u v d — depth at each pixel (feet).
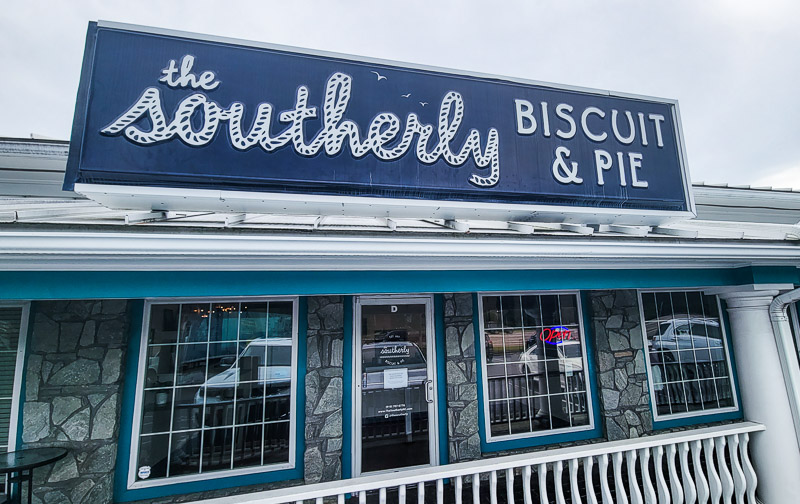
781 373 12.72
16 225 6.85
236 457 13.61
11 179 14.85
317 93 10.21
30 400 11.87
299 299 14.96
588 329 17.76
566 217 12.16
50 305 12.46
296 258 8.58
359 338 15.37
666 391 18.22
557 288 11.06
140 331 13.34
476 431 15.40
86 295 7.86
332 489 8.82
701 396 18.69
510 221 11.96
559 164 12.03
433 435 15.44
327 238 8.22
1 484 11.92
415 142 10.79
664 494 11.16
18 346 12.24
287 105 9.92
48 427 11.89
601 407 16.99
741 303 13.12
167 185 8.79
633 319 18.03
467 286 10.30
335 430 14.16
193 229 7.62
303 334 14.73
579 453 10.54
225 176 9.13
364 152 10.27
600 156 12.56
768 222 22.41
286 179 9.50
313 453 13.80
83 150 8.47
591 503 10.61
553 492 14.34
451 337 15.83
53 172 15.20
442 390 15.81
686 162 13.48
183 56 9.46
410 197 10.48
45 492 11.69
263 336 14.53
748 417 12.94
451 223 10.62
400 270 9.84
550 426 16.60
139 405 12.99
